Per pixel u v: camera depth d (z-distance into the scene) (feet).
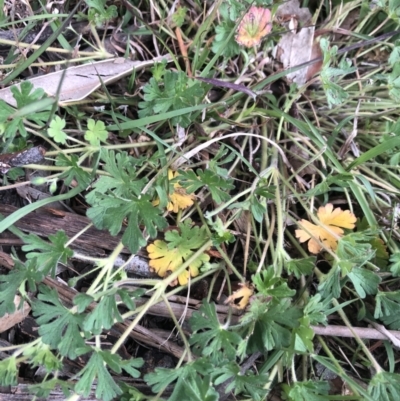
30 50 0.90
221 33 0.87
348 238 0.76
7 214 0.80
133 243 0.69
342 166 0.89
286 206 0.87
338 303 0.82
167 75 0.79
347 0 1.02
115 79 0.88
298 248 0.84
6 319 0.75
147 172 0.86
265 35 0.88
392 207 0.88
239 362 0.77
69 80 0.85
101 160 0.85
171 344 0.78
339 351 0.83
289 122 0.94
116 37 0.93
